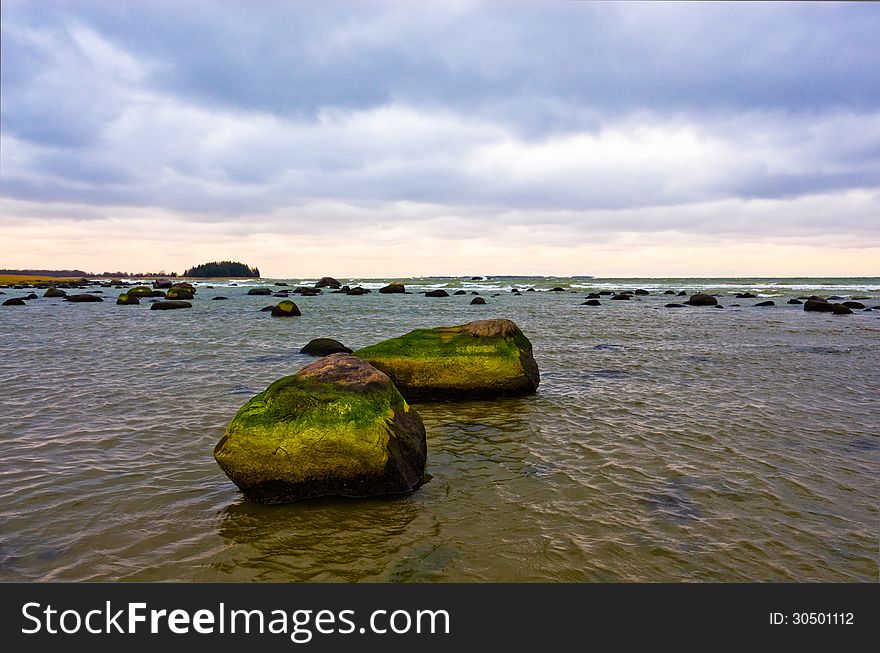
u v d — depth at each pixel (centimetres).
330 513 751
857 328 3288
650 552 647
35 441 1024
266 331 3050
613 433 1113
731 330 3169
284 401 808
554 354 2222
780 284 11806
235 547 659
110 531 688
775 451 997
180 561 629
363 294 8050
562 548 656
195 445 1017
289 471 775
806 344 2556
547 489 830
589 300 5691
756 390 1528
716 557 638
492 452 1004
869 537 681
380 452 791
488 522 724
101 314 4241
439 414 1277
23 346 2358
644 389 1540
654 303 6003
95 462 921
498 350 1430
